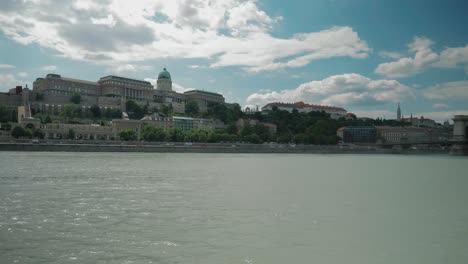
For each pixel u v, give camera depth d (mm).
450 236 32438
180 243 28672
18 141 177500
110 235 30516
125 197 48844
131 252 26453
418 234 33000
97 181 65438
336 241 30328
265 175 84500
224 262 24984
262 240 29984
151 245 28125
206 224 34625
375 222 37375
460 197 55531
